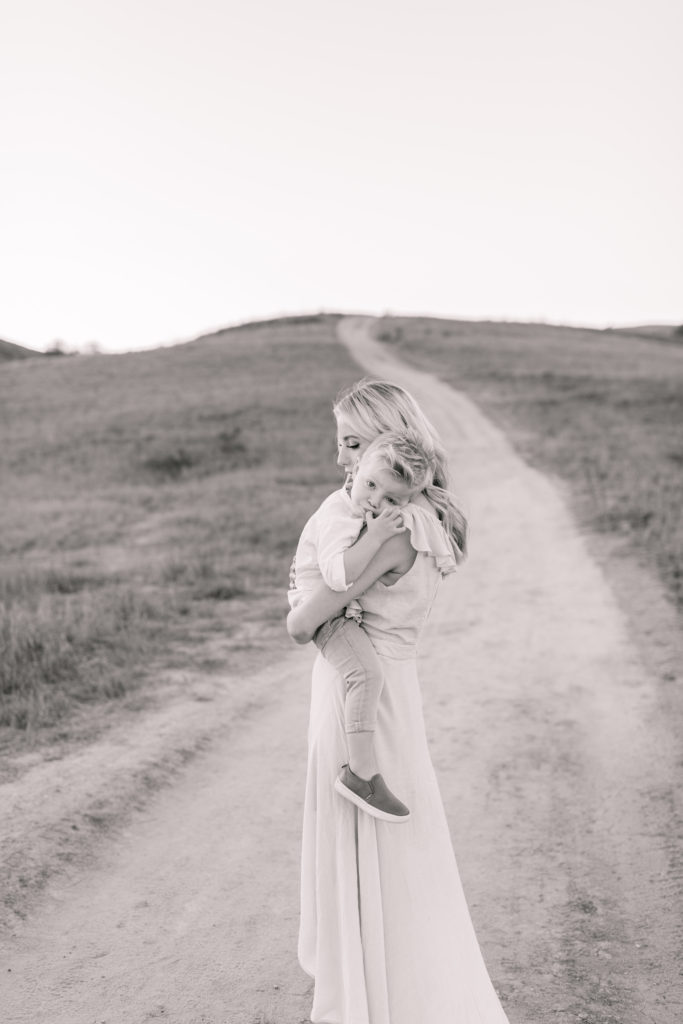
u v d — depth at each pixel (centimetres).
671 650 894
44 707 715
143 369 5175
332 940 266
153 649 938
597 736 687
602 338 8488
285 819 543
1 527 1822
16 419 3591
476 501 2019
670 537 1402
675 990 367
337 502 272
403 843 265
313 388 4231
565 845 510
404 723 271
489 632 1034
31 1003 355
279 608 1142
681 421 3177
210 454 2728
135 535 1733
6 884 437
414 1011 260
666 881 459
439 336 7356
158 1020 346
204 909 436
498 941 411
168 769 614
